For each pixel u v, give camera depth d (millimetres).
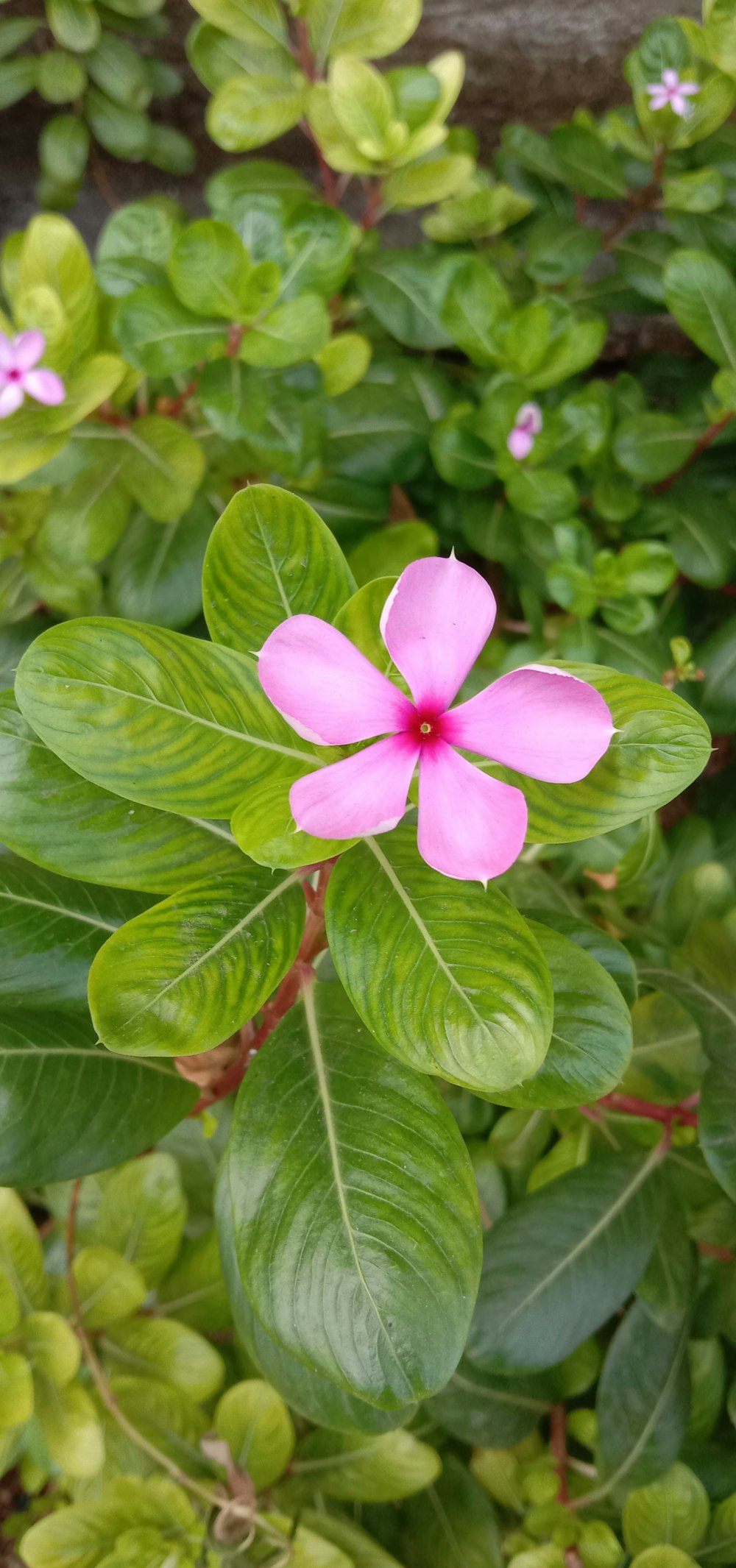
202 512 229
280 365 194
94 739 123
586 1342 223
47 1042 155
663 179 259
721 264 229
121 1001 124
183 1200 204
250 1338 160
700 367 292
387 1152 136
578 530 232
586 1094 144
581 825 128
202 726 129
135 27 290
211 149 334
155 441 209
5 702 139
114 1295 189
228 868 142
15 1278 182
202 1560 179
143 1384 189
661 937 229
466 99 313
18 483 207
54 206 315
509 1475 213
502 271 274
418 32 293
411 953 121
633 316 353
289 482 236
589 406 236
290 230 207
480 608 118
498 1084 115
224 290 189
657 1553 181
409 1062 117
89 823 138
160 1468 193
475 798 116
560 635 238
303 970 153
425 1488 216
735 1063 183
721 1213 218
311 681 117
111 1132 156
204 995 126
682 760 125
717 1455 220
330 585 134
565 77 306
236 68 233
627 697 127
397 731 120
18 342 181
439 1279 129
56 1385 175
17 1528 233
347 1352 128
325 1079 142
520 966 117
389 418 246
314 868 138
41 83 291
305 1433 222
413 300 237
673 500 258
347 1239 131
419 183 228
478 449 237
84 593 226
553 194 281
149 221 215
